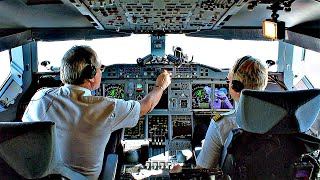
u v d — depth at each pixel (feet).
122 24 16.02
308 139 7.95
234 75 8.39
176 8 12.69
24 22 16.19
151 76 17.67
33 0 13.21
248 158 8.15
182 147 17.08
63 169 7.27
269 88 18.39
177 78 17.65
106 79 17.71
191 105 17.67
